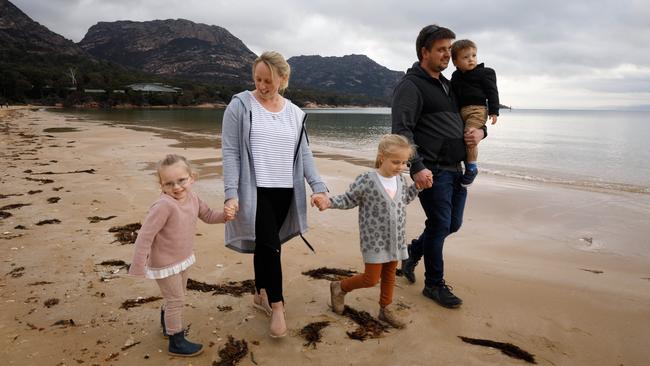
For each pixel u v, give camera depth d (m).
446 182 3.02
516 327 2.77
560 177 10.96
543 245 5.03
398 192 2.65
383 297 2.76
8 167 9.49
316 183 2.75
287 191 2.67
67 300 3.01
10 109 59.28
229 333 2.64
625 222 6.18
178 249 2.33
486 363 2.36
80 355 2.35
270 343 2.53
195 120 40.84
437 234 3.04
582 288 3.45
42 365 2.24
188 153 13.66
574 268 4.12
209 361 2.34
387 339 2.60
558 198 7.86
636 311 3.01
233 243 2.61
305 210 2.74
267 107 2.62
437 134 2.98
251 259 3.95
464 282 3.55
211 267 3.73
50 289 3.19
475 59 3.11
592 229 5.80
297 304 3.08
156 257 2.28
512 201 7.56
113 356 2.35
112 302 3.00
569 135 29.84
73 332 2.59
